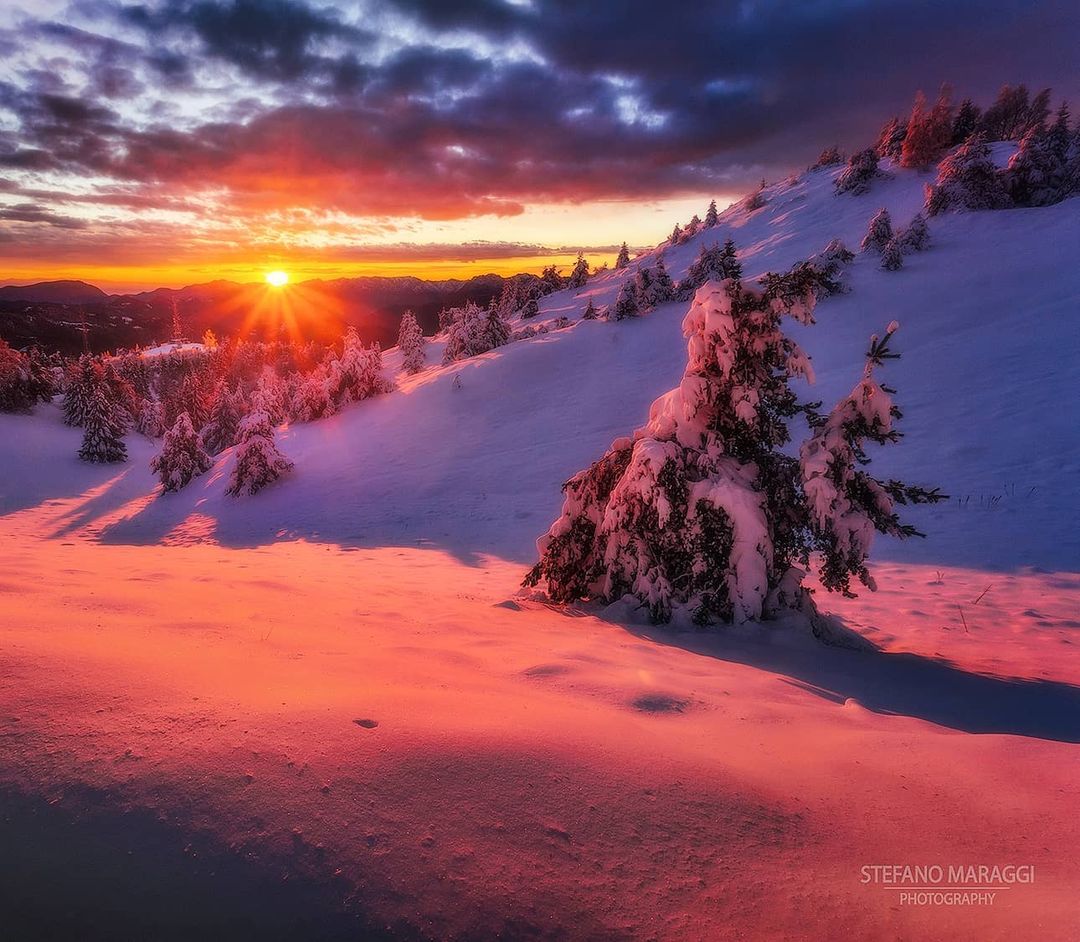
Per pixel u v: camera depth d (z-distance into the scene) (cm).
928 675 490
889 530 585
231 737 178
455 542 1421
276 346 8794
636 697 295
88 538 1920
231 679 229
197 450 2925
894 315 2630
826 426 591
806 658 506
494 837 154
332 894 131
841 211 5166
